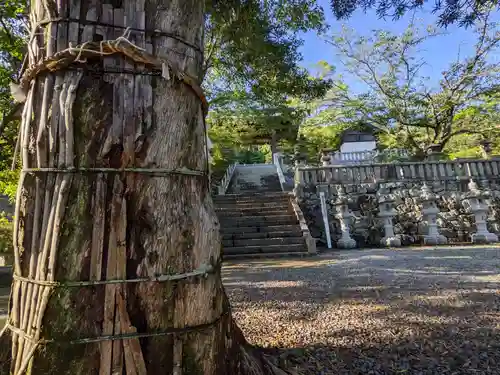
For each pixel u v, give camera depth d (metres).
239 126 18.38
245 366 1.71
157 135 1.39
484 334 2.58
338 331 2.76
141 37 1.42
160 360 1.29
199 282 1.42
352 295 4.04
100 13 1.40
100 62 1.37
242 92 10.55
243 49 6.66
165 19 1.48
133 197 1.33
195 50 1.60
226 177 16.03
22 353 1.27
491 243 9.65
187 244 1.42
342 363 2.16
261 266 6.87
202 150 1.62
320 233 10.64
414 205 10.83
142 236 1.32
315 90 7.77
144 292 1.29
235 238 8.89
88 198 1.30
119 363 1.23
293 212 10.14
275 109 16.27
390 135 17.83
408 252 8.18
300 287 4.65
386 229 10.09
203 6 1.71
